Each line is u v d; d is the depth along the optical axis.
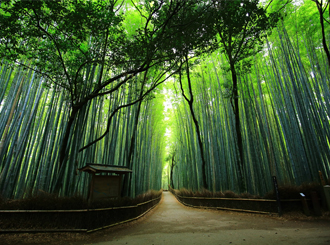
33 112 5.42
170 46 4.83
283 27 6.35
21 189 5.14
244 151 7.31
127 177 6.17
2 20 3.61
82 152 5.67
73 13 3.92
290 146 6.01
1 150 4.76
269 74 7.14
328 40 6.31
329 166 5.34
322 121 5.95
